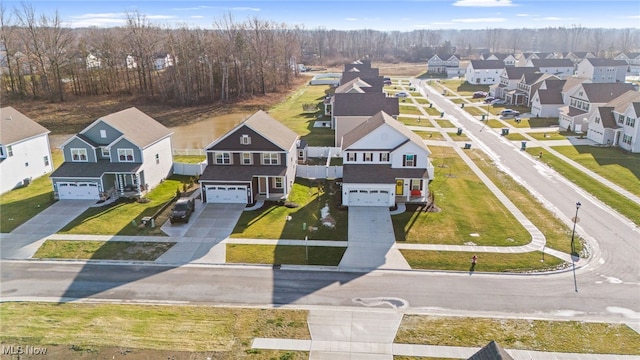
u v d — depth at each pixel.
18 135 46.00
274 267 30.45
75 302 26.48
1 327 23.73
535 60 130.25
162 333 23.38
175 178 48.66
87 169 42.28
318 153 55.75
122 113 46.25
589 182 46.16
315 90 117.06
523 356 21.72
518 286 28.05
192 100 99.25
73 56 102.75
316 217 38.00
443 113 82.44
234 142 41.91
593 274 29.41
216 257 31.67
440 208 39.69
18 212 39.12
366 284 28.38
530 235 34.66
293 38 157.12
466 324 24.33
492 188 44.91
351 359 21.72
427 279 28.92
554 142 62.00
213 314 25.23
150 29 112.31
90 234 35.03
